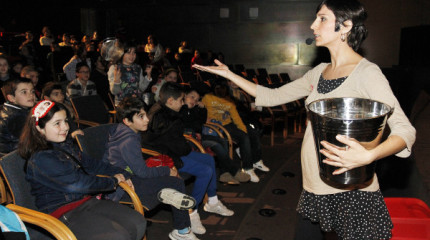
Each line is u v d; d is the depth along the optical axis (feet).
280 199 11.23
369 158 3.33
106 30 40.34
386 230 4.59
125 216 6.59
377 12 30.99
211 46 36.99
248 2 35.35
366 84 4.27
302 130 20.03
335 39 4.45
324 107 4.28
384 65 31.37
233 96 14.70
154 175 8.04
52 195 6.29
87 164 7.32
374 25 31.24
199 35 37.11
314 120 3.59
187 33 37.40
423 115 10.56
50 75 25.90
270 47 35.58
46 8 44.11
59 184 6.20
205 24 36.81
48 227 5.36
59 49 27.63
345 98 4.22
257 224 9.68
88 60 22.68
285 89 5.40
